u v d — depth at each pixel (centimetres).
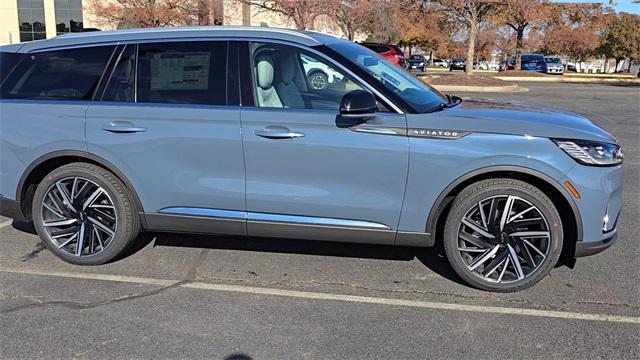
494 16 3466
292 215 403
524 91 2191
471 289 401
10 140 432
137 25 2678
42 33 4825
